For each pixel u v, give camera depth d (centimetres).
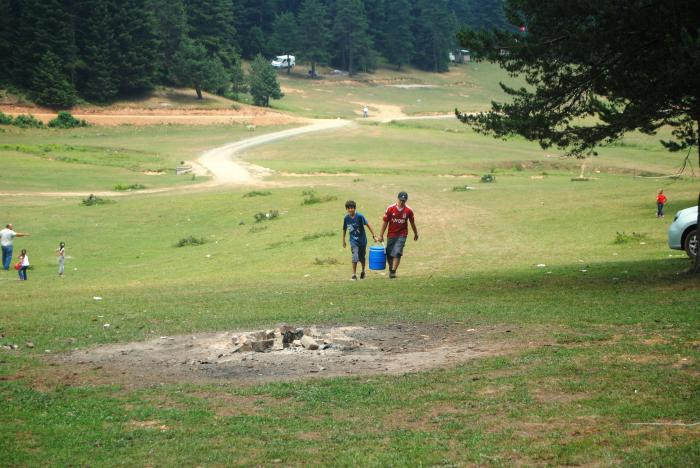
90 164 11806
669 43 2053
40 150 12850
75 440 978
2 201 8312
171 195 8750
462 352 1440
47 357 1562
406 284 2677
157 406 1145
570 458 834
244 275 3872
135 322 2009
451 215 6097
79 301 2677
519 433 932
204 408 1122
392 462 855
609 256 3550
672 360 1223
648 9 2131
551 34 2391
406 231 2945
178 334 1795
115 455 920
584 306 1864
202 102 19138
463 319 1802
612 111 2453
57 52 17912
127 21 18688
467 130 17462
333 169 11075
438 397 1113
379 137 15662
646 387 1079
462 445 902
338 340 1559
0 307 2588
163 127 16725
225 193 8606
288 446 931
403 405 1090
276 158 13012
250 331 1772
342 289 2608
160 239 6100
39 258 5291
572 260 3481
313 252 4656
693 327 1473
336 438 956
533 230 4994
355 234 2947
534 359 1307
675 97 2200
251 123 17612
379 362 1405
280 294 2564
